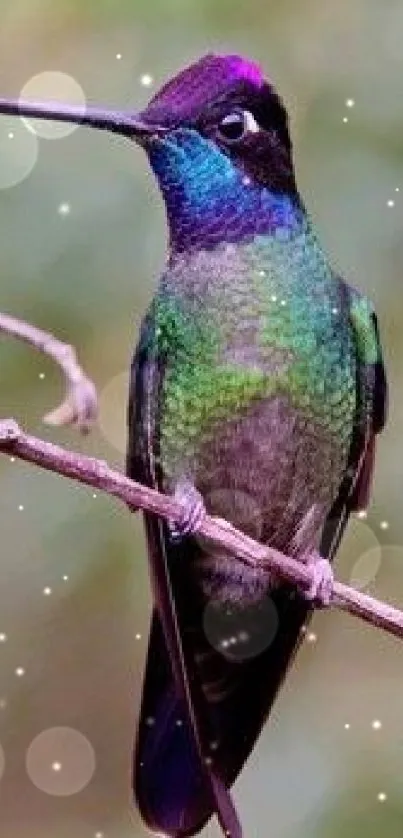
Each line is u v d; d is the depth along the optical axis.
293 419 1.21
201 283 1.21
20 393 1.29
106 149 1.28
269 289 1.21
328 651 1.32
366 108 1.28
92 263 1.28
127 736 1.36
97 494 1.29
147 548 1.21
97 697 1.35
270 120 1.21
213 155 1.21
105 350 1.28
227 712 1.20
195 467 1.21
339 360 1.21
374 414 1.22
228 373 1.21
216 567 1.21
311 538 1.21
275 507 1.21
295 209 1.21
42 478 1.29
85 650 1.33
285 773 1.28
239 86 1.21
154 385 1.21
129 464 1.22
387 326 1.28
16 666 1.33
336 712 1.31
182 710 1.19
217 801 1.19
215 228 1.21
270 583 1.21
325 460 1.21
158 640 1.20
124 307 1.28
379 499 1.28
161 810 1.19
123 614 1.31
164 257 1.28
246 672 1.20
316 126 1.28
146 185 1.29
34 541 1.29
